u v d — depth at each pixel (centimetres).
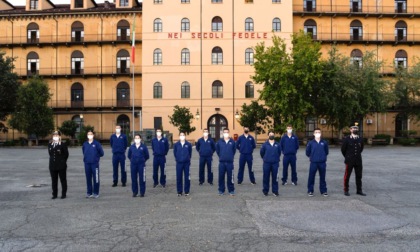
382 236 751
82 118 5306
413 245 695
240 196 1188
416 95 4728
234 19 5062
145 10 5075
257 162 2361
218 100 5034
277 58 4019
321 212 954
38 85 4588
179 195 1213
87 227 823
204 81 5050
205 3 5059
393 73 4994
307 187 1311
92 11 5281
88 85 5350
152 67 5069
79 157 2827
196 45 5056
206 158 1470
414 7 5444
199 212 959
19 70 5353
